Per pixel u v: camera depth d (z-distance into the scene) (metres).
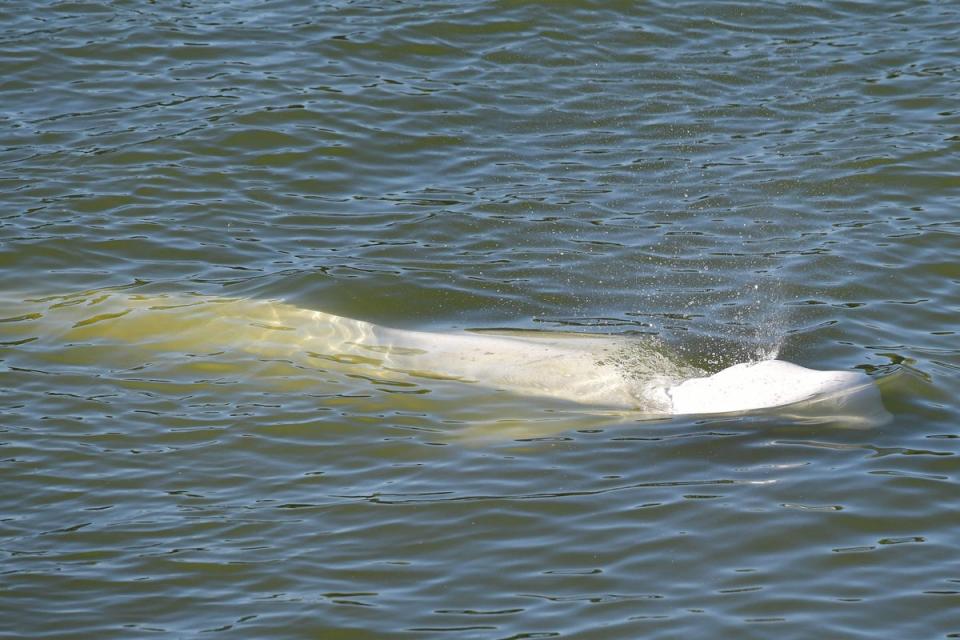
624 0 64.62
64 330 38.75
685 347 38.91
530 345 38.97
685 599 26.77
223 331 39.09
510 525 29.55
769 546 28.61
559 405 35.97
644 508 30.19
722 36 62.12
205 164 49.81
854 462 32.09
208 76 56.62
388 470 32.12
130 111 53.50
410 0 64.69
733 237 45.81
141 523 29.48
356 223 46.44
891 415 34.31
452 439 33.81
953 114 54.59
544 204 48.06
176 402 35.19
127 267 42.84
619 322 40.44
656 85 57.72
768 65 59.44
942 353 37.78
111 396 35.28
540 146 52.62
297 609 26.44
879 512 29.80
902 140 52.44
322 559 28.22
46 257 43.06
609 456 32.84
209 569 27.80
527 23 62.44
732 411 35.00
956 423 33.91
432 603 26.69
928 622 25.88
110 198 47.09
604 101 56.28
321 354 38.25
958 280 42.22
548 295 42.12
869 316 40.16
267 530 29.34
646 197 48.81
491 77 57.88
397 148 51.88
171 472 31.72
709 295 42.03
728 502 30.38
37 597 26.67
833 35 62.31
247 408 35.06
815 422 34.06
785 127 54.12
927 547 28.44
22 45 58.28
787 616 26.12
